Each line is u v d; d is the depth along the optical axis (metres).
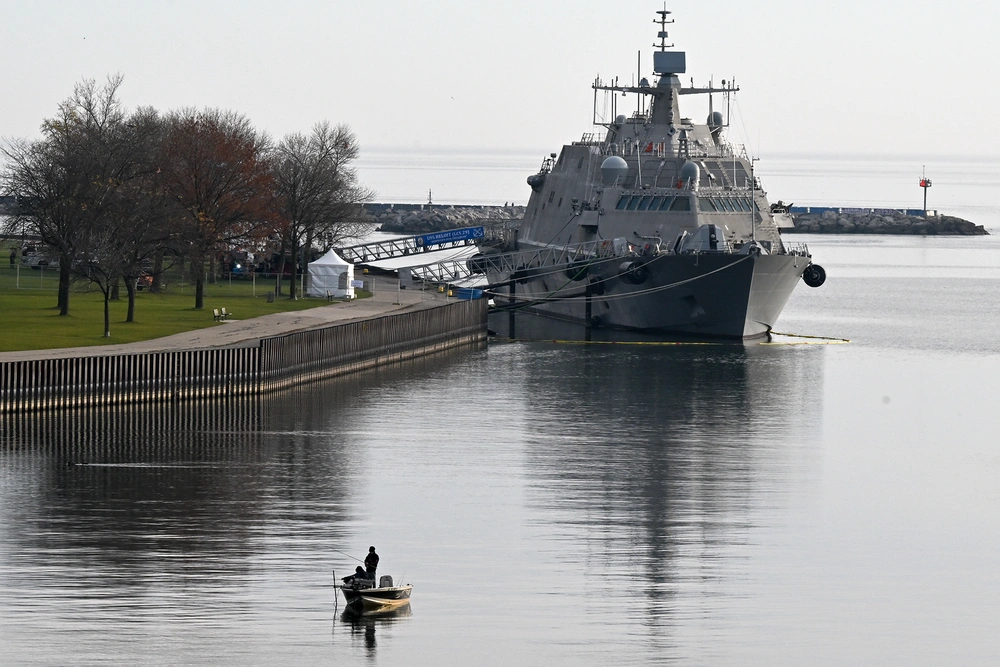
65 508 81.31
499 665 58.38
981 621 65.25
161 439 101.00
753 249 151.38
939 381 140.00
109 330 131.25
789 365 148.25
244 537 75.88
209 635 60.50
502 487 88.94
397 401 120.38
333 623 62.44
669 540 77.50
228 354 117.56
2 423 103.44
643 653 60.09
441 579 69.38
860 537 79.38
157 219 152.00
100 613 62.88
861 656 60.66
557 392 127.25
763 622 64.38
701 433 109.56
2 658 57.34
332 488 87.62
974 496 90.19
